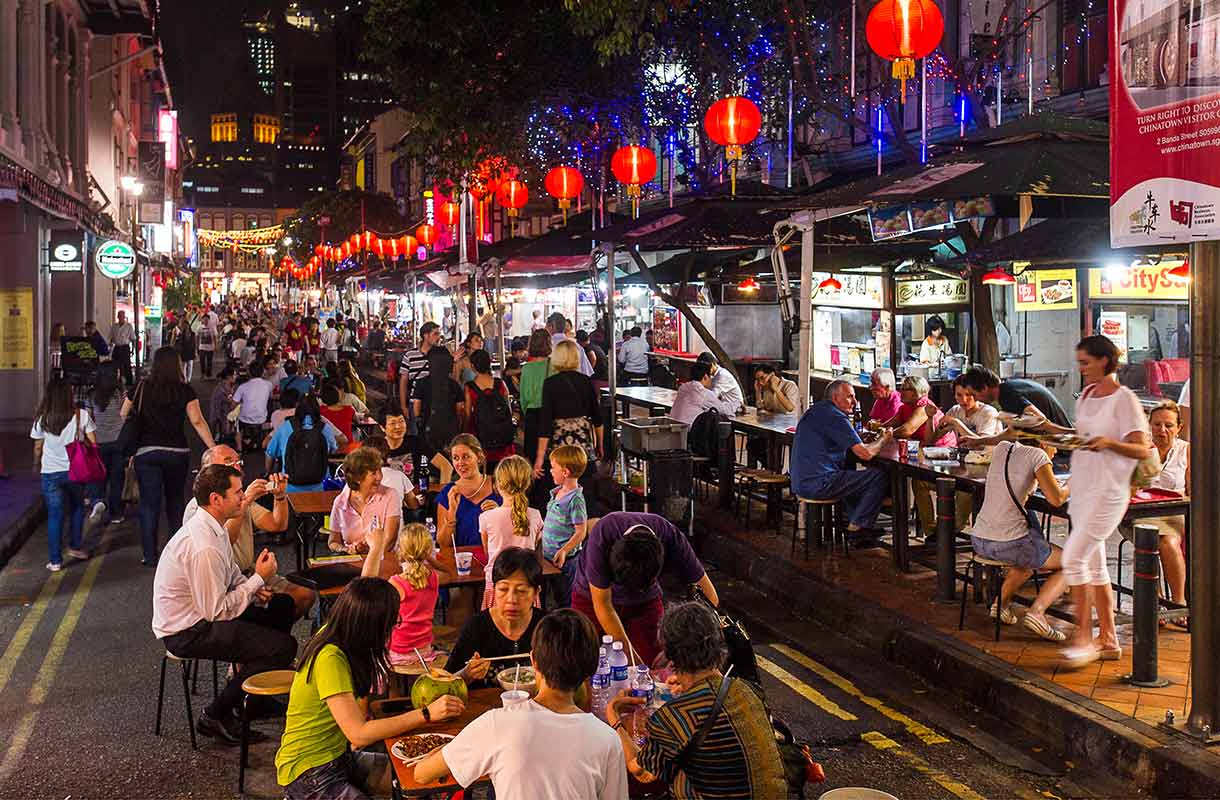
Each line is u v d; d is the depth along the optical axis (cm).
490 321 2664
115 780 654
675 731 440
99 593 1084
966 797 628
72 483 1209
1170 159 627
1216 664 645
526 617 590
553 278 2869
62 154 2859
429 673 540
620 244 1659
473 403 1373
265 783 651
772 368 1512
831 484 1135
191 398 1213
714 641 450
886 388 1289
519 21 1950
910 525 1309
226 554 719
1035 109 1745
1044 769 668
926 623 904
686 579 662
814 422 1148
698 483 1548
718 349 1639
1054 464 1035
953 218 1073
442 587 807
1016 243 1289
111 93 3734
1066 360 1711
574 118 2219
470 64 1992
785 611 1030
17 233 2283
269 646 702
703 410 1441
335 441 1338
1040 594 852
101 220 2956
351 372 1942
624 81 2100
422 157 2212
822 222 1558
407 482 902
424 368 1767
